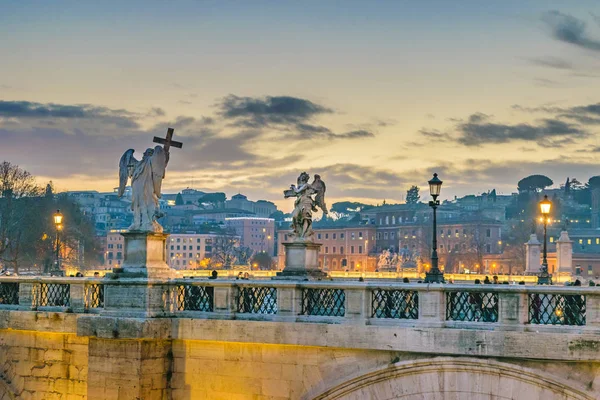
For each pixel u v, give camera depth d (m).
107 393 42.31
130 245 43.50
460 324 36.59
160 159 43.69
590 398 34.59
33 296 46.19
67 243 187.88
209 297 41.88
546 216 62.16
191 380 41.91
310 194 52.84
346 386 38.25
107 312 43.06
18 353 46.59
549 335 34.78
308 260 52.38
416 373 37.16
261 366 40.38
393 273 107.25
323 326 38.53
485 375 36.12
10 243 156.50
